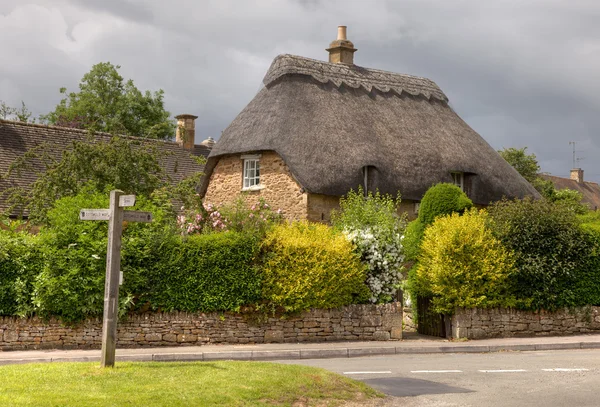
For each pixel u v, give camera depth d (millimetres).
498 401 9883
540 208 19469
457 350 16734
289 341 17203
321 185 23516
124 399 8422
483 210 19656
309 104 25812
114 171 21172
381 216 18953
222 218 20828
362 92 27875
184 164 33625
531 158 45406
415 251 19672
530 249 19188
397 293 18516
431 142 27016
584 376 12148
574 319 19797
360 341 17703
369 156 24609
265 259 17125
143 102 47062
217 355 14875
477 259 18391
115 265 10477
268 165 25406
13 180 26047
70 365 10555
